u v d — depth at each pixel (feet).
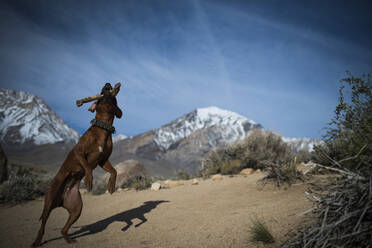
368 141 8.99
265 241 10.14
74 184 13.50
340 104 10.46
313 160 18.78
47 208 12.75
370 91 9.85
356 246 7.35
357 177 7.72
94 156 13.46
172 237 12.78
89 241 13.42
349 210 7.72
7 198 31.27
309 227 9.06
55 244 13.19
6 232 16.96
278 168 22.34
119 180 37.70
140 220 17.21
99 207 24.21
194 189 26.78
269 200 17.51
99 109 13.99
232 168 36.09
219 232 12.23
